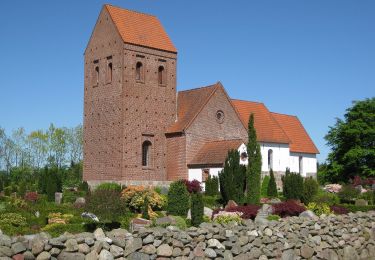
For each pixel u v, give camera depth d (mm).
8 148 95250
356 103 75000
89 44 55844
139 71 53281
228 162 40562
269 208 28203
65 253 13391
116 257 14320
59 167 95812
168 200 33844
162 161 53969
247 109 63156
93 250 13914
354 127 73312
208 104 54375
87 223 25609
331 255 21984
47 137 98250
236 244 17781
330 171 75312
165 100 54594
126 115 51344
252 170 40281
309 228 21531
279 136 62438
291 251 20000
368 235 24562
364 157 73312
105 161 52719
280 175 61719
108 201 25703
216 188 46875
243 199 40125
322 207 30547
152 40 54250
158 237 15500
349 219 24016
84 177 55188
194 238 16516
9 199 43688
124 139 51000
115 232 15000
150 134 53062
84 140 55656
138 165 51875
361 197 48594
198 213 25219
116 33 52406
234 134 56312
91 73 55406
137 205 35125
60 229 23688
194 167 51562
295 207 28531
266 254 18875
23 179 81375
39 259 12891
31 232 21953
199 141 53250
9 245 12578
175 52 55656
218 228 17562
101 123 53594
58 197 45438
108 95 52938
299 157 66562
